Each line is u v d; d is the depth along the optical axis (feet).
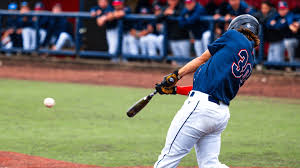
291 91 103.45
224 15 116.78
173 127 36.63
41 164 49.78
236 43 36.29
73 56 151.53
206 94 35.96
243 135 66.49
